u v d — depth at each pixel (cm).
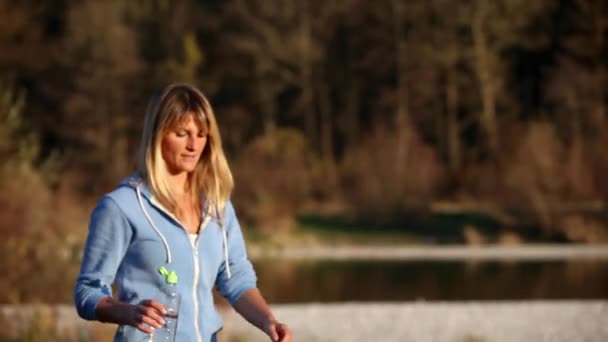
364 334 4409
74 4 14612
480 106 14425
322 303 5881
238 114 14888
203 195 1020
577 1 14338
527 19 14438
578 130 12625
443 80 14738
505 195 11925
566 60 13450
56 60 14188
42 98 14150
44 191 4212
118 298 997
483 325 4647
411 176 12175
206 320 1000
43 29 14962
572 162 11731
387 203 11931
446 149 14562
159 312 938
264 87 14912
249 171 11875
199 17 15238
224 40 14988
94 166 13500
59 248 3844
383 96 14738
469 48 14438
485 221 11694
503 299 6166
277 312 5138
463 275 7988
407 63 14688
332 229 11631
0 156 3981
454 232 11544
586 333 4359
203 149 1020
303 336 4344
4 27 14188
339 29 15250
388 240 11406
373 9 14862
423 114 14738
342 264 9256
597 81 12950
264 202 11569
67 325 3183
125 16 14788
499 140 13675
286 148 12669
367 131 14750
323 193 12569
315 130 15325
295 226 11562
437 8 14362
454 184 12888
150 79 14338
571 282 7288
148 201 994
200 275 1001
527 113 14788
